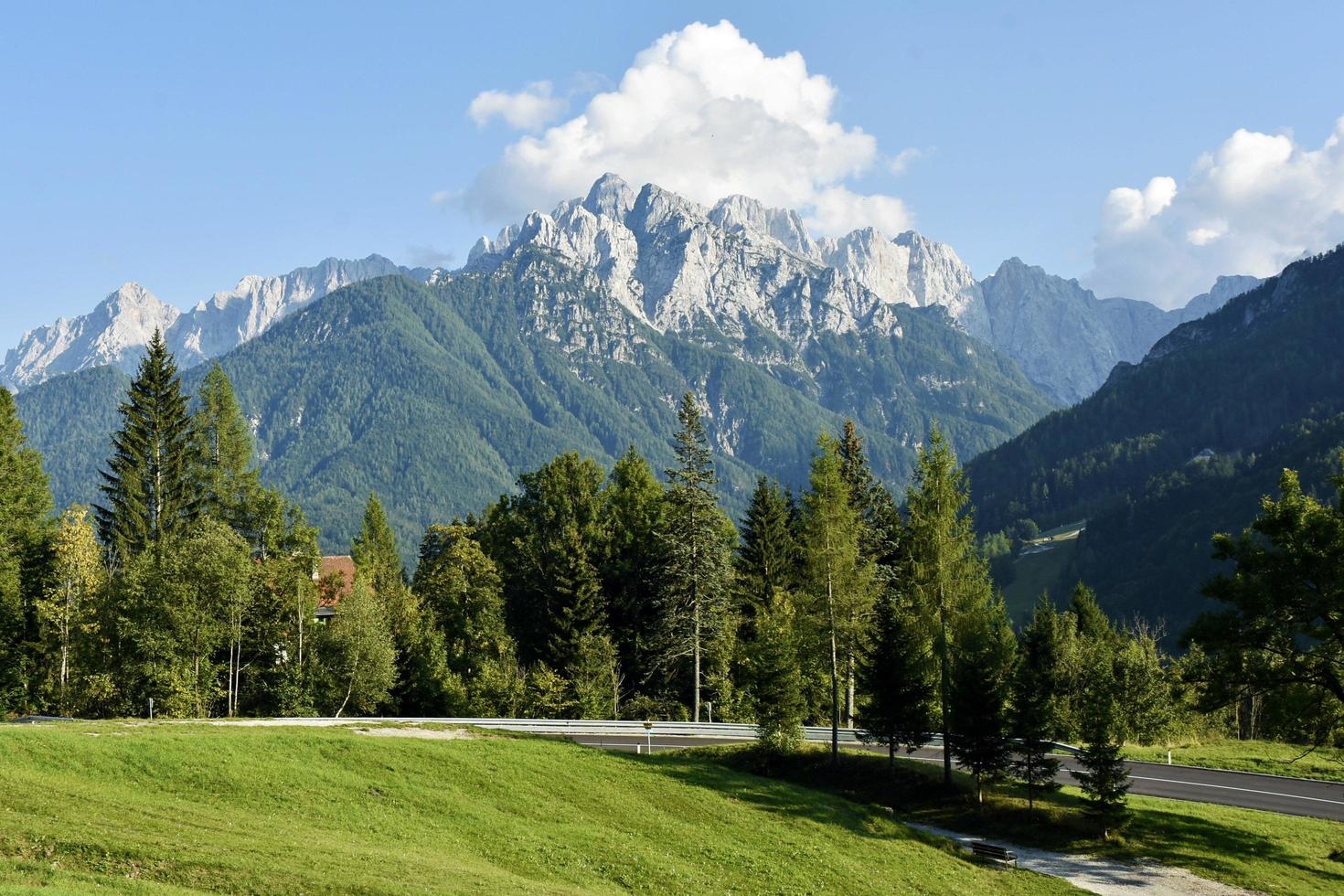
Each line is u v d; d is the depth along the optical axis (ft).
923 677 198.29
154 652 230.68
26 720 225.56
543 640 299.38
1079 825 170.19
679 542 262.67
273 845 116.16
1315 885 146.72
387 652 261.65
